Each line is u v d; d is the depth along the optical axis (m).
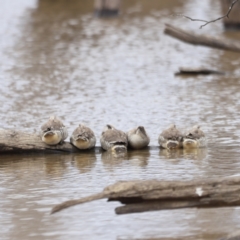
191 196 23.72
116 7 95.25
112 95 52.81
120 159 35.03
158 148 37.28
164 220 25.91
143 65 65.88
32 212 26.92
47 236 24.42
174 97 51.94
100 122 43.62
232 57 70.38
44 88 55.19
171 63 67.06
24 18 93.81
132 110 47.44
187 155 35.59
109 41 78.06
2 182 31.11
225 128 41.56
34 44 76.00
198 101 50.28
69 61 67.12
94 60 67.88
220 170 32.41
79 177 31.73
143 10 102.44
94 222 25.81
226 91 53.91
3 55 69.62
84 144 36.19
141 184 23.64
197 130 37.25
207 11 99.12
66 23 89.75
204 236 24.20
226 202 23.81
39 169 33.25
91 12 99.69
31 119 44.34
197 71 61.66
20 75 60.38
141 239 24.05
